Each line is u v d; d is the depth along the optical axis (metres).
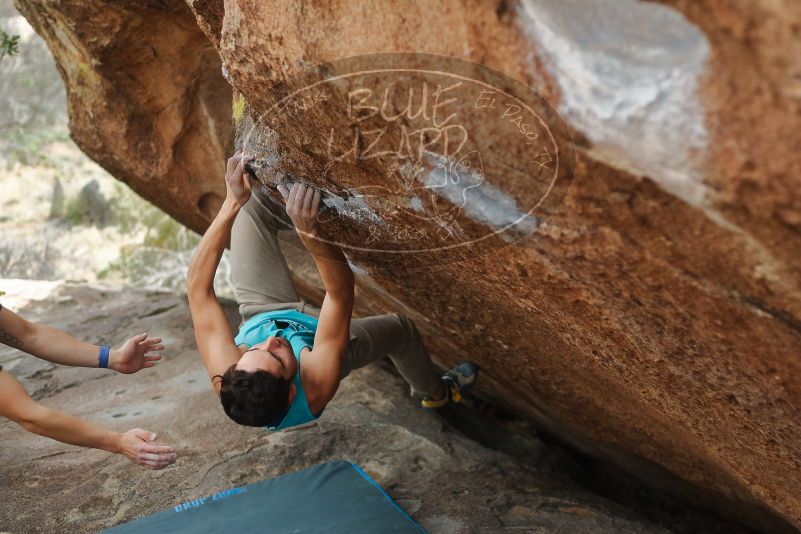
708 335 1.87
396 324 3.36
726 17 1.11
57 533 3.15
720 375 2.08
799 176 1.18
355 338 3.10
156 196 4.99
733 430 2.43
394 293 3.46
